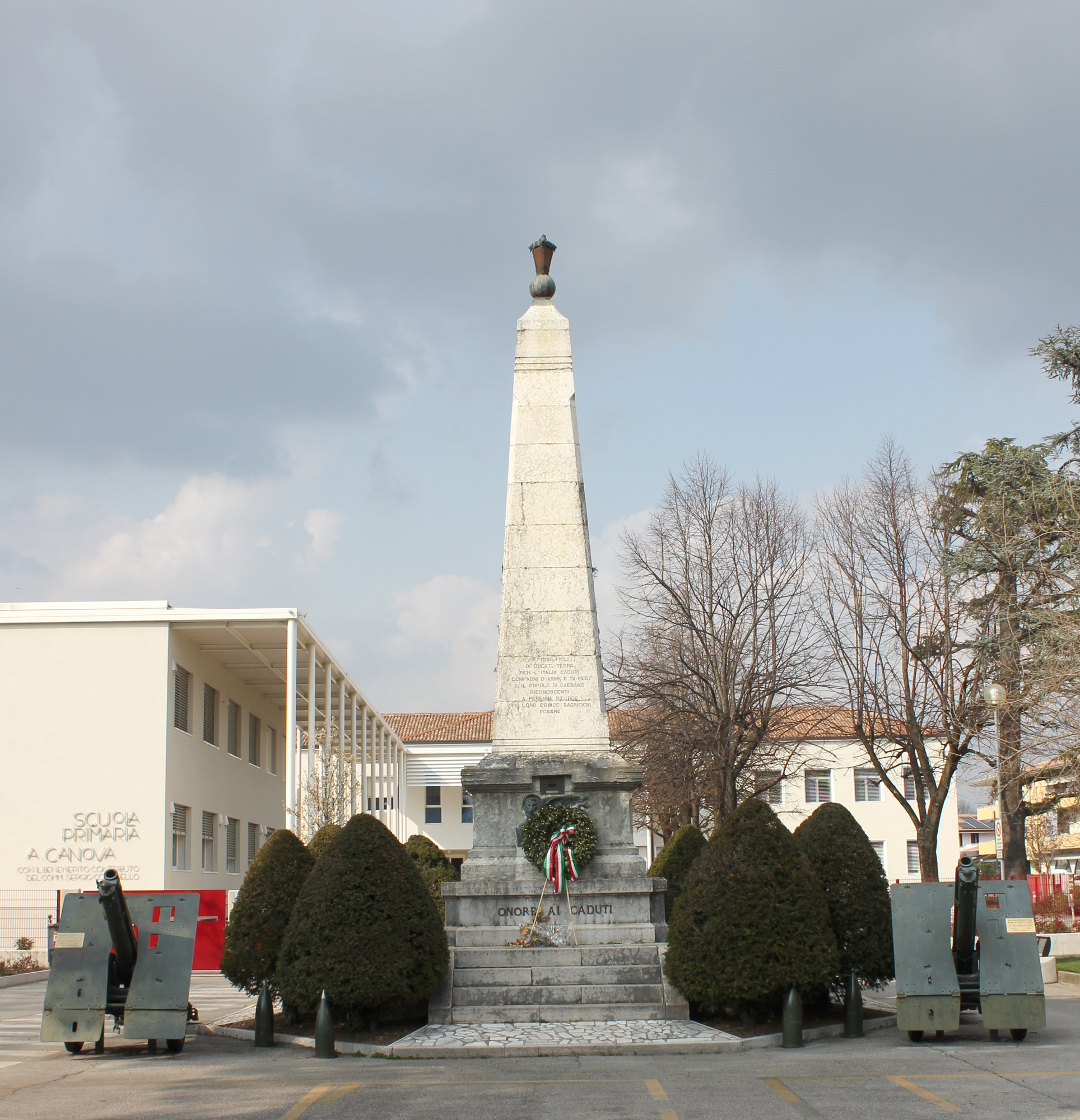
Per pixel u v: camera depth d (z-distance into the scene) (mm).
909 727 32719
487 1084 11547
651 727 35562
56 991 13906
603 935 16969
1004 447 31812
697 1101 10547
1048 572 28547
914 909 14555
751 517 35500
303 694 45281
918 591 33031
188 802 35094
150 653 33219
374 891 14875
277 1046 14547
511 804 18062
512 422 19797
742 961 14500
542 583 19125
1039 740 27141
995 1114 9781
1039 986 14039
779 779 37031
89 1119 9938
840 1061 12828
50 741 32781
